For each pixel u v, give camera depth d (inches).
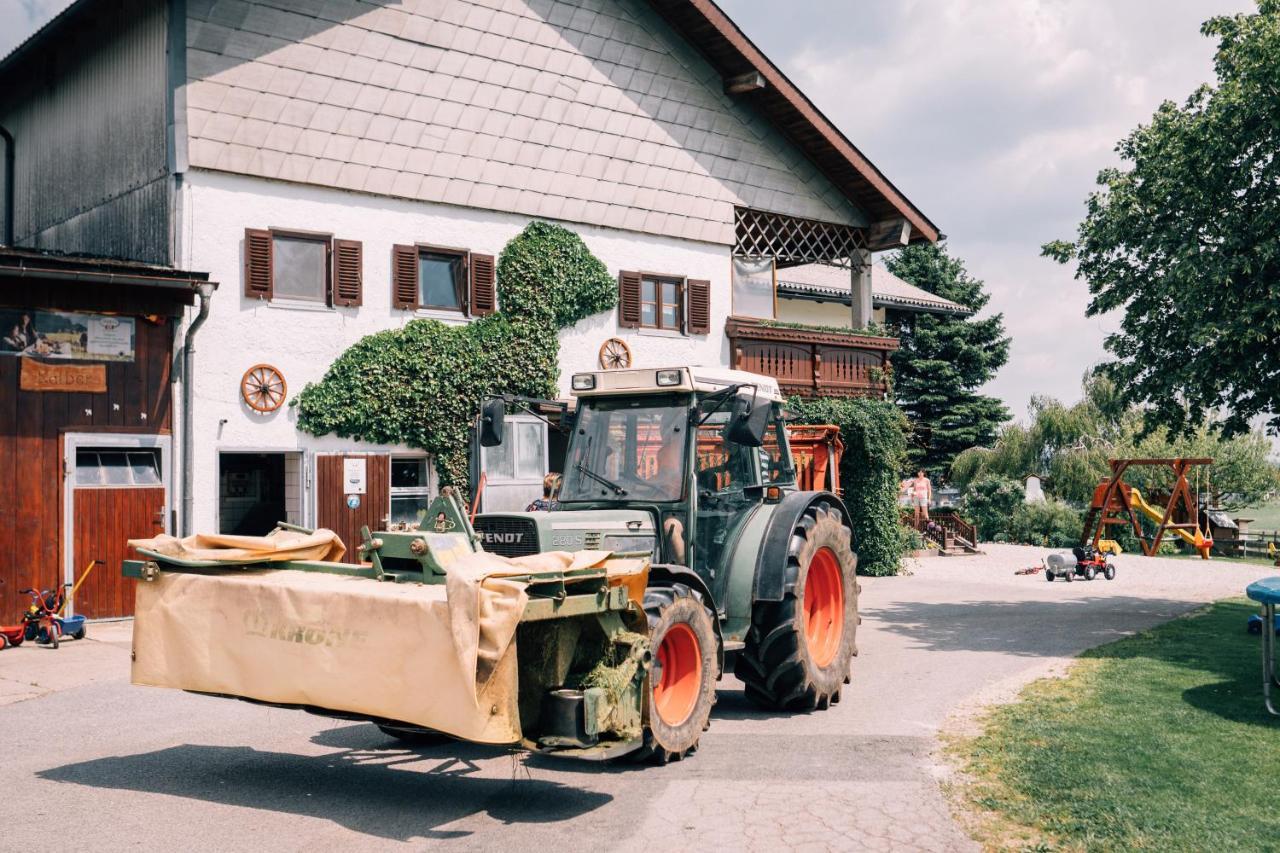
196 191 601.9
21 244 775.1
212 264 604.4
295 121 634.8
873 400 877.2
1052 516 1315.2
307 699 239.9
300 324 632.4
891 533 882.8
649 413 343.6
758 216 890.1
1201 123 484.1
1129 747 282.0
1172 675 385.1
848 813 238.4
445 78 695.1
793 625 343.9
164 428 574.9
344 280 649.6
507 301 722.2
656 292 810.2
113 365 557.9
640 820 236.4
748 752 295.4
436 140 691.4
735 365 843.4
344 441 648.4
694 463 333.4
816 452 799.1
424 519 265.3
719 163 844.0
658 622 271.0
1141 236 507.5
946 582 828.6
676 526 327.6
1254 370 467.2
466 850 218.5
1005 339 1595.7
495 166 719.1
